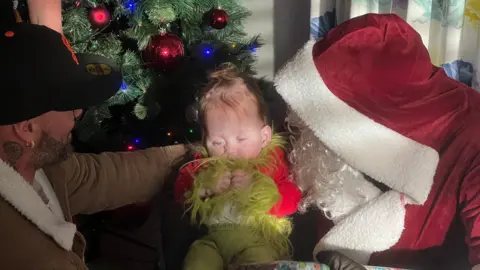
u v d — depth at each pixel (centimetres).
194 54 161
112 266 173
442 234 106
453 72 141
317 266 102
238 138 114
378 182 110
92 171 112
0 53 76
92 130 159
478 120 101
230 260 114
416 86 101
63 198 102
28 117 76
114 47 155
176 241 179
